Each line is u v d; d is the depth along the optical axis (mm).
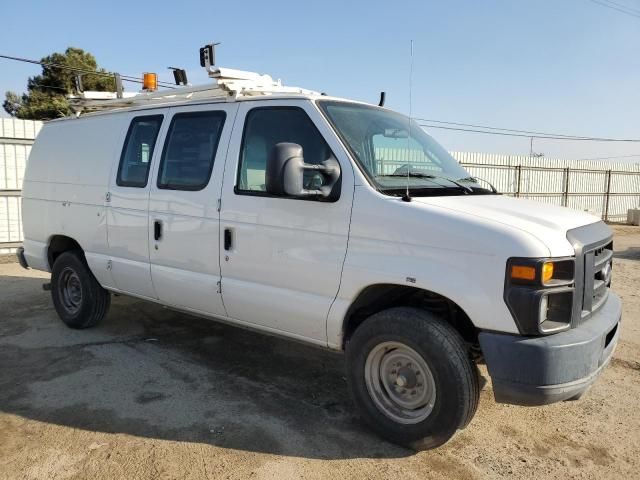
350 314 3748
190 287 4613
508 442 3738
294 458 3465
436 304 3656
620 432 3904
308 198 3744
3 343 5594
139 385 4559
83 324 5961
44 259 6266
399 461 3459
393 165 4047
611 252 3906
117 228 5242
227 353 5391
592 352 3160
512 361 3080
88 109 6027
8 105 37312
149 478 3229
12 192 11484
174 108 4891
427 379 3443
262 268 4094
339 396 4426
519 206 3756
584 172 25734
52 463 3367
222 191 4328
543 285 3039
